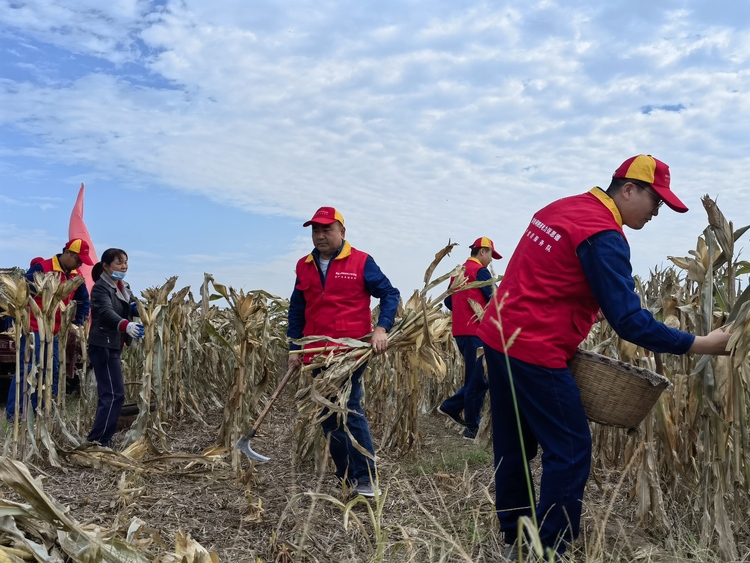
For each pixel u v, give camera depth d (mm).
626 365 2982
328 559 3199
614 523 3691
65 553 2396
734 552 3104
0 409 7723
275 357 9648
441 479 4734
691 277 3498
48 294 5305
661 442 3881
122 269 5707
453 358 8172
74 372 7875
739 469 3354
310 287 4520
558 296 2975
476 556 3125
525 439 3320
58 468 4973
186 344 7984
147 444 5164
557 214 3047
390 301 4414
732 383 3291
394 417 6301
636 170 2994
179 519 3824
